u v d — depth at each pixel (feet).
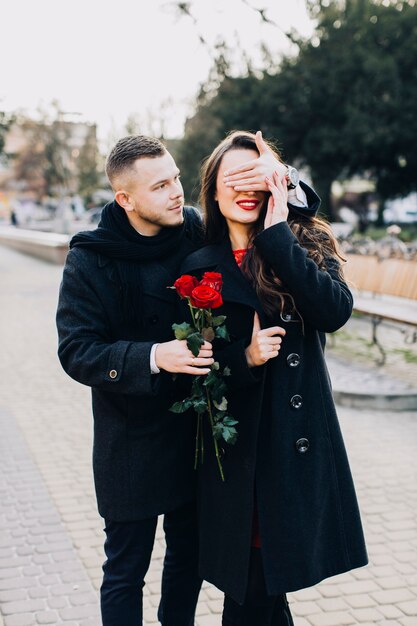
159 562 9.87
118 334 6.46
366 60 80.38
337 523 6.10
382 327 27.43
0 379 20.84
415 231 95.09
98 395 6.59
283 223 5.75
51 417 16.96
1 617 8.47
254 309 5.84
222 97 93.04
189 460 6.73
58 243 60.13
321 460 5.99
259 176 5.79
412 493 11.99
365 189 116.78
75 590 9.09
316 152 88.02
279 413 5.82
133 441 6.49
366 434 14.98
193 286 5.65
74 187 154.61
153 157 6.08
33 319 31.35
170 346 5.77
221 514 6.09
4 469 13.51
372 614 8.48
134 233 6.33
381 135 81.10
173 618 7.26
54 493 12.32
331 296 5.67
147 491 6.51
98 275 6.30
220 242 6.41
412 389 17.48
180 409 5.74
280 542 5.80
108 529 6.73
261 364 5.66
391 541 10.32
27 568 9.70
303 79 85.76
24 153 174.09
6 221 187.93
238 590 5.92
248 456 5.85
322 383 6.09
